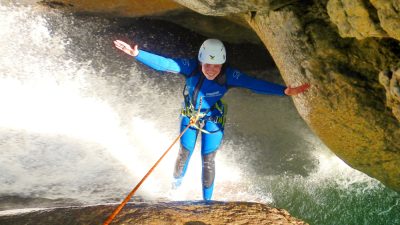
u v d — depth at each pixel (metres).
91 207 2.90
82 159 4.70
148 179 4.50
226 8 3.53
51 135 4.95
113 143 5.08
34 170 4.32
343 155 3.97
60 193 4.02
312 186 4.80
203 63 3.45
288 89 3.50
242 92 6.35
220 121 3.73
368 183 4.71
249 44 6.30
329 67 3.44
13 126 4.96
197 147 5.34
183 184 4.56
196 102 3.61
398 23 2.63
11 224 2.77
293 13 3.41
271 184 4.79
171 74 6.25
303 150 5.38
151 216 2.78
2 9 5.55
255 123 5.91
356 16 2.86
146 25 5.98
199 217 2.82
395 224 4.35
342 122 3.66
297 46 3.50
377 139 3.65
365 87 3.45
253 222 2.83
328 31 3.38
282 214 3.03
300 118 5.95
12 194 3.88
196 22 5.86
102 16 5.77
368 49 3.35
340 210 4.58
